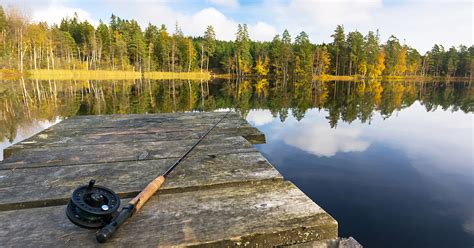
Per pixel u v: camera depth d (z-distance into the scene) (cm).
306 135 837
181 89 2617
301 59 5962
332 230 125
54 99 1570
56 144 264
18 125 877
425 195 450
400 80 6738
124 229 119
